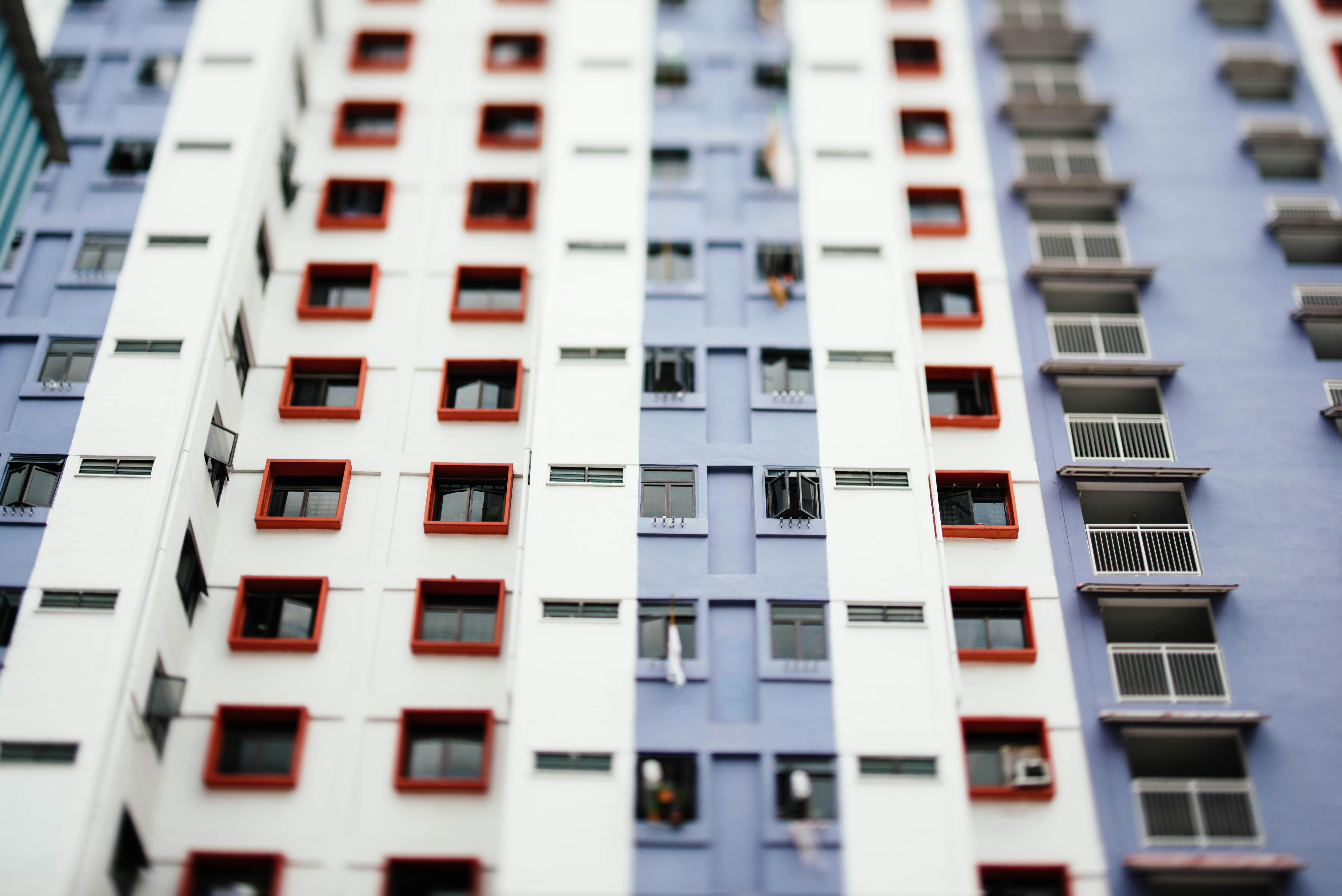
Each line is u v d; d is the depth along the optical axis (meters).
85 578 25.94
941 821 24.67
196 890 24.78
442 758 26.62
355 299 33.91
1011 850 25.50
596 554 27.78
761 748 25.50
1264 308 33.94
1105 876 25.25
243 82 34.62
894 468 29.38
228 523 29.44
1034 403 31.94
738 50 38.69
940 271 34.12
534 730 25.42
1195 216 36.03
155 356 29.30
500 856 24.09
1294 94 39.41
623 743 25.41
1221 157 37.53
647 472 29.22
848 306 32.31
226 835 25.27
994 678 27.66
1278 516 30.17
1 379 29.36
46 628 25.31
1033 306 33.84
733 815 24.88
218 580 28.55
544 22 40.78
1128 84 39.47
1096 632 28.31
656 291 32.34
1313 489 30.62
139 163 33.50
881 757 25.42
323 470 30.38
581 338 31.33
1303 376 32.62
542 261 33.28
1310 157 37.66
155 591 25.88
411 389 31.84
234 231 31.55
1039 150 37.38
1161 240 35.47
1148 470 30.16
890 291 32.59
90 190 32.75
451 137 37.69
